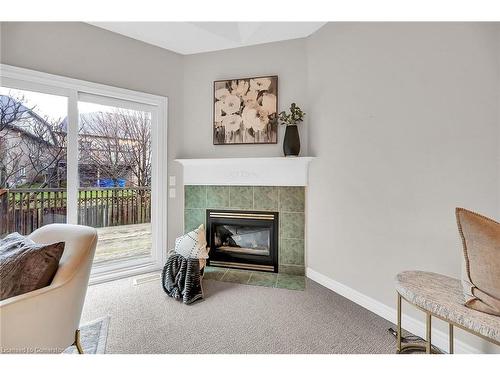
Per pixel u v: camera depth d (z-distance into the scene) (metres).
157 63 2.96
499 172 1.39
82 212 2.60
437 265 1.67
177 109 3.12
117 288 2.48
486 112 1.43
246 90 3.01
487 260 1.12
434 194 1.68
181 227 3.15
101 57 2.58
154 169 3.00
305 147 2.86
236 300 2.27
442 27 1.63
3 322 1.07
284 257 2.93
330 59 2.52
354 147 2.26
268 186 2.96
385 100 1.98
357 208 2.23
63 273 1.30
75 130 2.47
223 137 3.07
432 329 1.69
